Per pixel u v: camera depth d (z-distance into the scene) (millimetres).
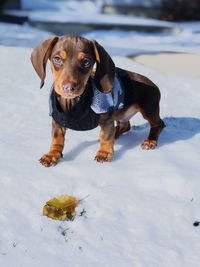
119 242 708
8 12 3668
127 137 1037
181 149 976
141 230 735
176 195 818
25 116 1148
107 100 856
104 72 821
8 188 797
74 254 678
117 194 802
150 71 1683
